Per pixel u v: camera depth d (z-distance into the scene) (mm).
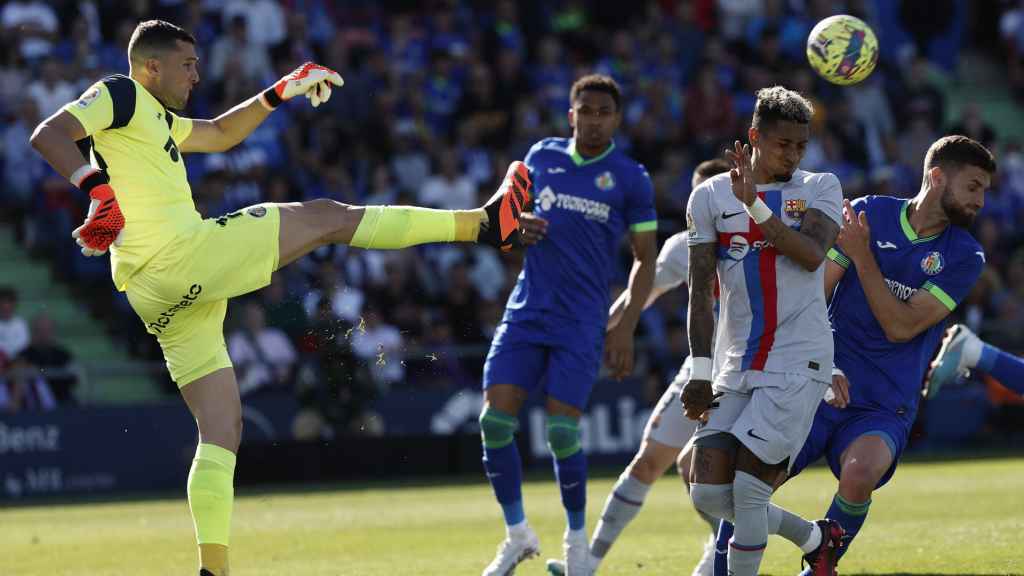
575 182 25281
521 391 24906
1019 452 56500
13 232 60344
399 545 30859
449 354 54844
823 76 24219
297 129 61594
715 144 69125
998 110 85688
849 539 21734
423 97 67000
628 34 73438
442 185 63000
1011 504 36125
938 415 58969
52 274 59406
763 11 78000
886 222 22875
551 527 33750
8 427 48312
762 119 20172
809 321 20047
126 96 20594
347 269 54531
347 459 51500
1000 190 71688
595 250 25188
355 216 21766
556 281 24984
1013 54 86812
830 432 22312
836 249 22578
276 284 52125
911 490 40594
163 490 50094
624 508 24750
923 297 22203
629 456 54812
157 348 57156
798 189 20328
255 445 50250
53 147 19750
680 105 71938
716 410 20500
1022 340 60562
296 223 21312
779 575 24750
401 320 55375
